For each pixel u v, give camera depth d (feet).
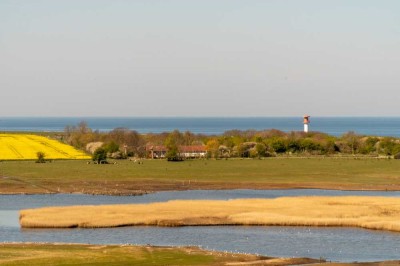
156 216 437.99
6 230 408.05
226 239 382.22
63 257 322.14
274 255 346.13
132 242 375.45
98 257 324.80
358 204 482.69
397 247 363.76
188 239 382.22
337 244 370.12
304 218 428.15
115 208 466.29
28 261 312.09
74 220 424.05
